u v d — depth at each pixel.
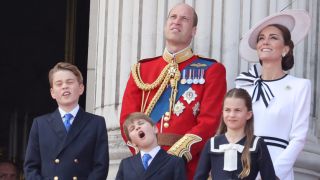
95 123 31.89
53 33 64.12
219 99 33.47
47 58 64.06
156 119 33.66
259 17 38.12
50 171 31.33
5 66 64.12
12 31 64.38
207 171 30.14
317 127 39.69
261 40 33.00
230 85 37.69
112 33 40.28
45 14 64.19
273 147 31.98
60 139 31.55
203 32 38.16
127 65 39.41
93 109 42.03
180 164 30.25
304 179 38.56
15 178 45.09
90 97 42.75
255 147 29.66
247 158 29.48
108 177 38.66
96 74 41.00
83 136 31.64
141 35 39.25
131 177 30.19
